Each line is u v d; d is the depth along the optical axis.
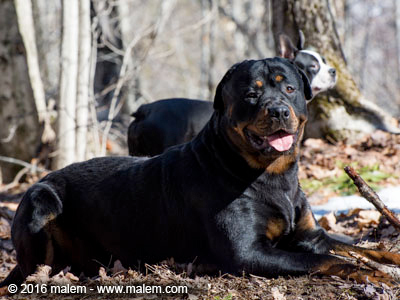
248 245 4.19
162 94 26.36
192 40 27.91
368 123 9.85
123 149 12.88
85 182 4.97
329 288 3.86
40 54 15.76
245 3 26.14
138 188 4.74
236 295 3.88
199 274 4.49
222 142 4.39
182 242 4.56
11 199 9.46
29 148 11.12
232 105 4.30
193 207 4.46
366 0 28.08
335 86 10.06
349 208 6.86
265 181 4.31
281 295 3.75
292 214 4.41
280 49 9.73
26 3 11.25
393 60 28.23
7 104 11.03
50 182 5.07
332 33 10.41
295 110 4.30
